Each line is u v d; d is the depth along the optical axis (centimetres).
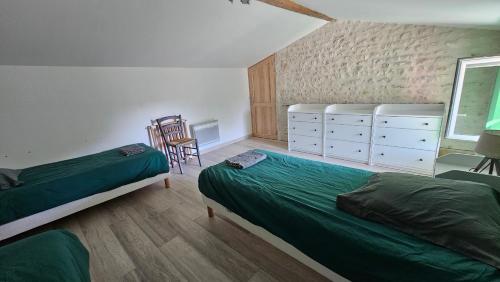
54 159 291
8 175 218
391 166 308
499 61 236
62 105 289
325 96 400
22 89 261
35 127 274
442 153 288
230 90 488
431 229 105
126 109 345
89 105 310
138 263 177
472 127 265
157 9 219
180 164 378
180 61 370
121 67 331
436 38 273
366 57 336
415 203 117
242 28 314
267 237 166
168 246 194
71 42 236
